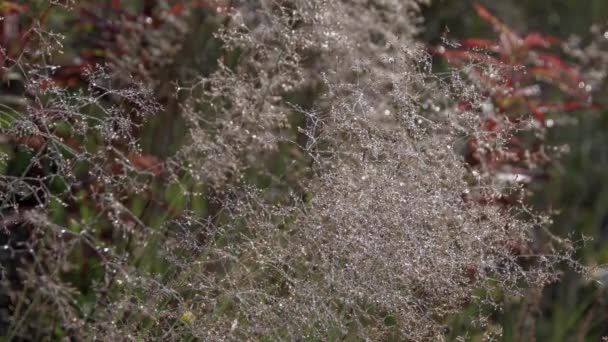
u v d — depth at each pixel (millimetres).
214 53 3430
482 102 2949
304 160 3104
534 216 2730
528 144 3732
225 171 2816
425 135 2645
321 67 3215
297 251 2516
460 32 4723
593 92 4355
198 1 3418
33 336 2691
